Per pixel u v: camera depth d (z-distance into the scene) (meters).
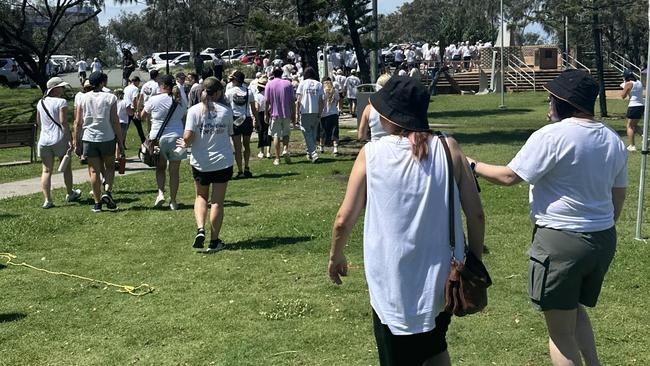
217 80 7.66
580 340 4.16
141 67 59.75
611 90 41.88
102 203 10.30
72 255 7.88
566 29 28.69
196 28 58.88
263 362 4.95
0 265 7.49
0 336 5.52
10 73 46.00
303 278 6.79
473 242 3.46
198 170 7.75
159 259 7.62
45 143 10.63
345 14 19.70
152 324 5.71
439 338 3.39
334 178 12.86
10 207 10.69
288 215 9.58
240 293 6.41
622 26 48.28
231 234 8.62
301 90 14.94
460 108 32.34
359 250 7.74
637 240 7.85
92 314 5.98
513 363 4.85
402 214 3.26
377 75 22.17
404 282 3.28
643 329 5.39
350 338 5.32
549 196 3.88
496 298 6.07
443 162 3.32
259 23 19.75
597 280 3.93
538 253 3.90
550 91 3.98
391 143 3.34
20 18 35.97
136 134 23.05
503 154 15.98
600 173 3.82
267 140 16.27
